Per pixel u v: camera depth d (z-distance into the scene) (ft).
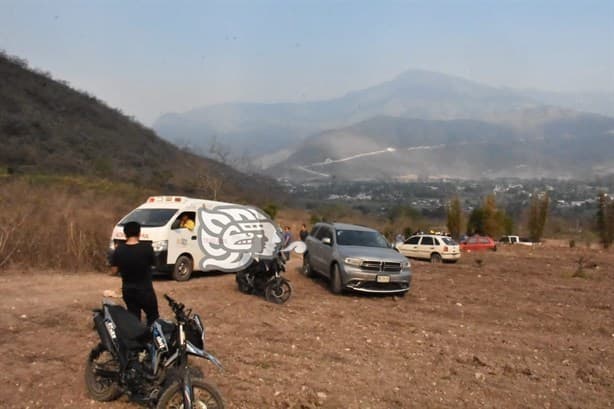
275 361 25.95
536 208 193.67
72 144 202.08
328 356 27.32
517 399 22.61
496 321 39.04
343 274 46.37
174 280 50.57
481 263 86.43
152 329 19.07
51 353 25.21
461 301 47.32
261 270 42.29
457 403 21.85
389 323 36.04
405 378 24.53
